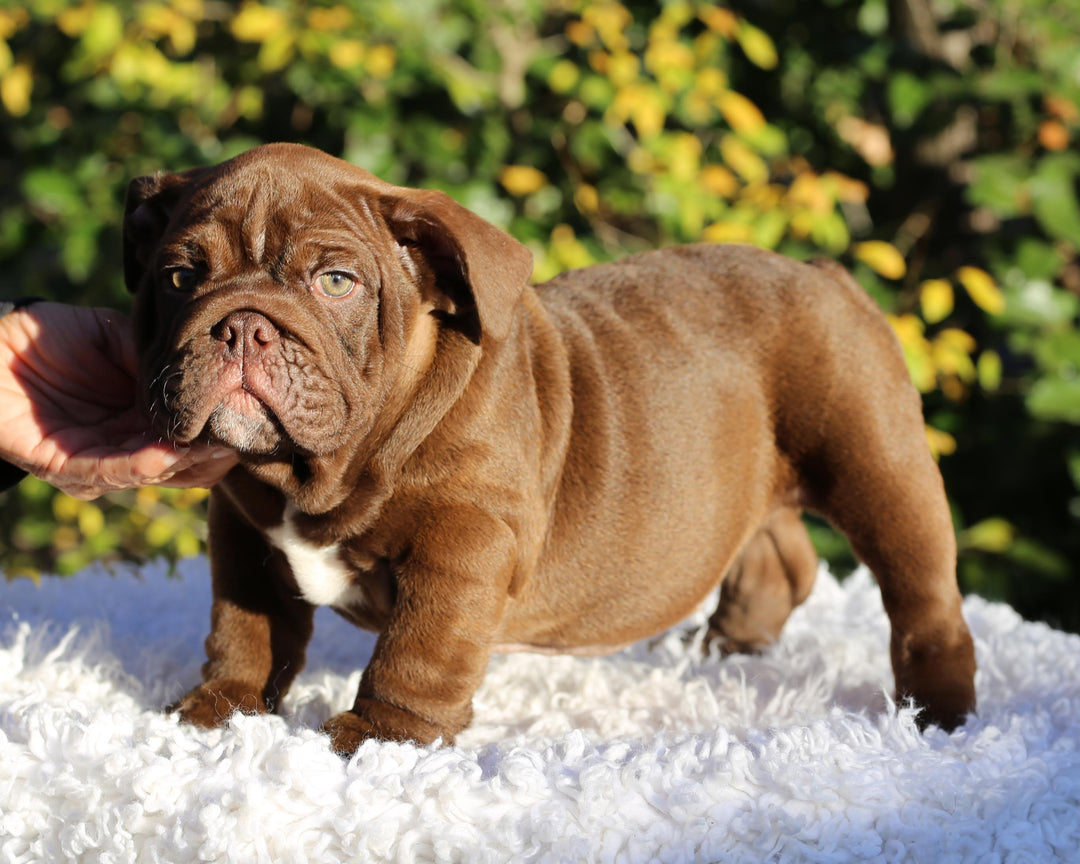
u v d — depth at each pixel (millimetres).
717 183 6758
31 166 7594
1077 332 6793
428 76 6660
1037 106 7227
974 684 3865
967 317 7285
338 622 4680
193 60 7512
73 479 3527
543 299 3906
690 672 4262
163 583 5070
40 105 7566
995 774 3141
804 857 2863
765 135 6777
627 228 7395
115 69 6773
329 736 3146
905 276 7445
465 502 3258
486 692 4004
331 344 3070
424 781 2848
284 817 2805
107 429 3793
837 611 4988
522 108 7289
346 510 3266
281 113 7508
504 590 3320
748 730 3340
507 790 2848
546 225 6938
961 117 7688
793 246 6996
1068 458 6859
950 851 2918
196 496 7480
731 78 7762
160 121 7109
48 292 7902
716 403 3830
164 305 3186
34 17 7168
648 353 3812
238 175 3146
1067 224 6789
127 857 2834
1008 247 7078
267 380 2967
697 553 3859
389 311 3184
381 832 2771
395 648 3236
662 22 6816
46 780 2939
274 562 3520
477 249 3104
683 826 2863
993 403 7238
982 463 7332
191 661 4105
